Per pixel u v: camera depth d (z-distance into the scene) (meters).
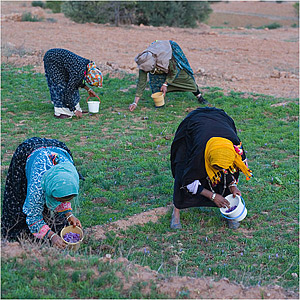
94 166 9.82
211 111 6.91
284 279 5.95
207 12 44.22
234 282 5.61
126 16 39.09
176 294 5.20
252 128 12.70
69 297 4.97
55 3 49.94
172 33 34.09
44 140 6.18
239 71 20.20
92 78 12.62
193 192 6.75
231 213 7.21
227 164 6.17
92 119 13.50
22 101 15.30
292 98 15.51
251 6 69.94
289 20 59.03
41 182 5.51
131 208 7.96
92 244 6.68
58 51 12.84
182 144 6.87
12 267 5.41
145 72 14.06
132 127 12.83
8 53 21.61
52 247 5.87
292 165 10.02
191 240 6.98
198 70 19.12
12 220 6.15
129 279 5.42
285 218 7.74
